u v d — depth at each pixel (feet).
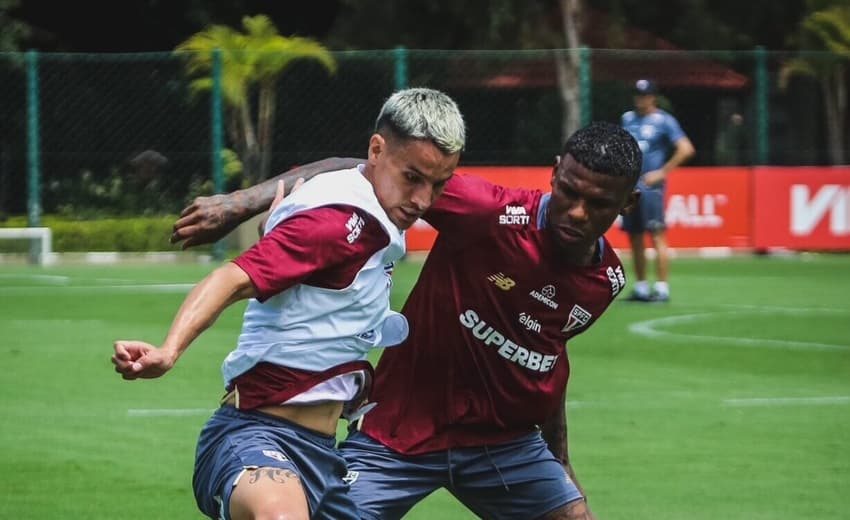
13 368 117.60
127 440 89.97
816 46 330.13
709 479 80.79
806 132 326.85
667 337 140.77
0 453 86.02
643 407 103.14
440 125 43.80
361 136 271.90
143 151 270.26
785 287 192.03
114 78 272.10
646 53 229.66
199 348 129.59
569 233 48.21
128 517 71.77
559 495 52.31
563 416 54.13
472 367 51.16
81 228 241.96
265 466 42.98
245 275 41.93
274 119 270.87
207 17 322.96
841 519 72.18
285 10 337.31
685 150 168.04
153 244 243.60
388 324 47.29
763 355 129.18
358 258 43.83
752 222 233.35
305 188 44.57
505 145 302.86
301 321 43.91
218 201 47.47
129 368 39.22
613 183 47.21
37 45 324.80
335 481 46.06
